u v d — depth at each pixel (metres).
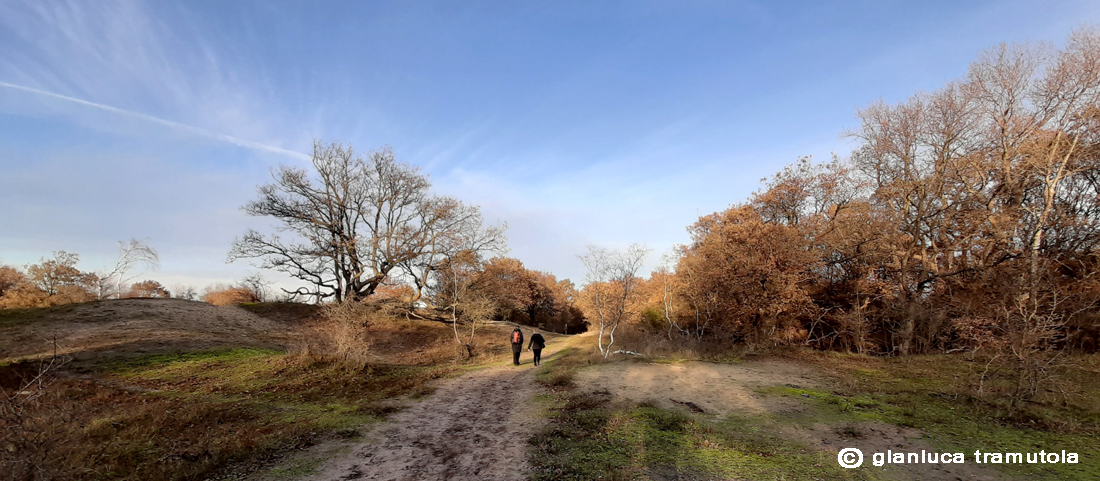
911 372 14.31
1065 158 17.53
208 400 10.88
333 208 36.00
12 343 17.30
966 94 19.81
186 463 6.57
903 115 21.14
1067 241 18.78
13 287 43.12
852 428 8.30
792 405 10.15
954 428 8.28
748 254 20.55
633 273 19.69
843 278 24.81
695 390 11.81
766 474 6.28
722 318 21.88
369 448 7.62
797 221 29.53
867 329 21.69
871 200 24.44
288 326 30.41
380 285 35.88
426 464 6.89
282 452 7.30
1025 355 9.91
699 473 6.34
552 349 26.25
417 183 36.91
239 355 17.45
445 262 35.50
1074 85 17.67
